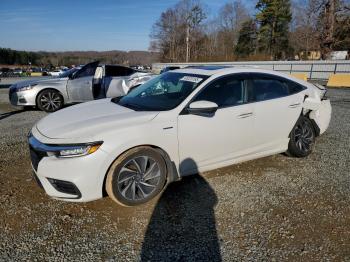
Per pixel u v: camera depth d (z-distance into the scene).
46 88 7.92
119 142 2.75
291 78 4.17
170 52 68.31
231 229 2.63
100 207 2.97
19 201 3.07
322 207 2.99
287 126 3.97
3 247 2.37
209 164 3.41
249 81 3.66
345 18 27.27
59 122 3.09
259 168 3.95
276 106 3.78
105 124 2.86
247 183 3.51
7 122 6.66
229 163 3.58
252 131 3.62
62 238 2.50
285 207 2.99
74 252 2.33
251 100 3.62
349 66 20.30
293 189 3.37
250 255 2.32
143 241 2.47
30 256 2.28
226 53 61.69
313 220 2.78
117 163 2.77
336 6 26.67
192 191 3.30
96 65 8.69
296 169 3.92
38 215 2.82
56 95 8.07
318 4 28.72
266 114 3.69
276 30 51.28
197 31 64.62
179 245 2.43
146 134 2.88
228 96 3.46
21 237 2.50
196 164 3.31
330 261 2.25
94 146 2.67
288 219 2.79
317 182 3.54
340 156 4.39
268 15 50.66
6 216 2.79
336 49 33.06
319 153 4.53
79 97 8.39
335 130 5.89
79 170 2.63
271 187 3.41
